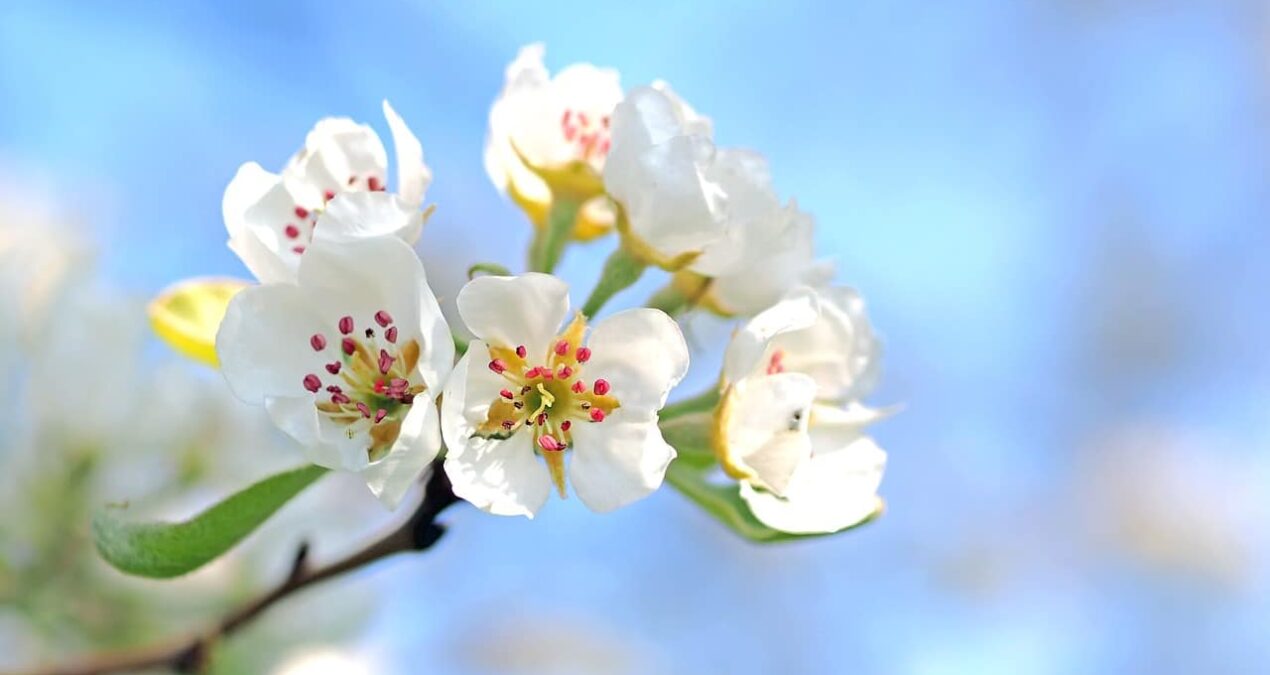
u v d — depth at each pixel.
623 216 0.41
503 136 0.43
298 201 0.40
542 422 0.39
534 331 0.39
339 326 0.39
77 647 0.49
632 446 0.39
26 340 0.49
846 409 0.42
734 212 0.41
